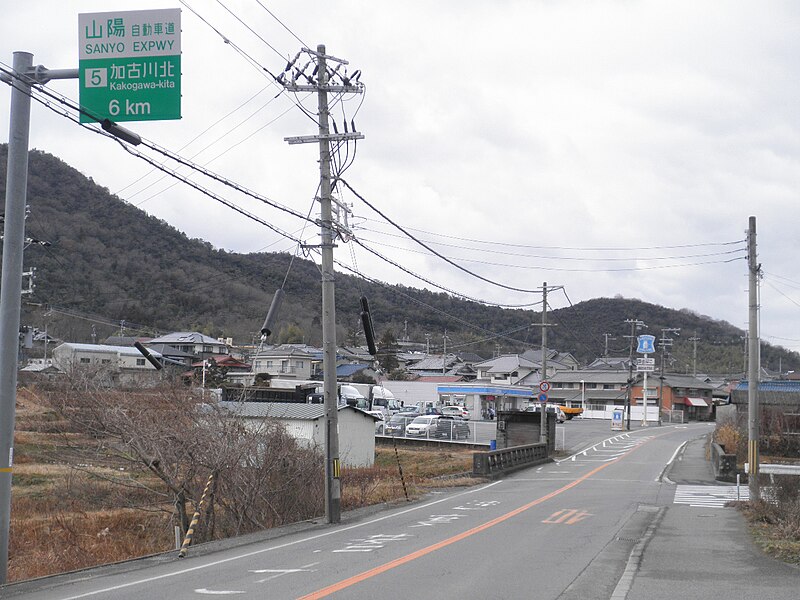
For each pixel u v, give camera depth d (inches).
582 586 382.3
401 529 639.8
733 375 4109.3
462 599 343.9
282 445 747.4
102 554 661.3
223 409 757.3
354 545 541.3
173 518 727.7
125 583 402.9
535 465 1425.9
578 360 4480.8
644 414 2856.8
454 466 1423.5
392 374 3432.6
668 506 828.6
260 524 693.9
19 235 431.8
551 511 775.1
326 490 708.7
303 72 729.0
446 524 671.1
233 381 2158.0
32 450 1178.6
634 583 390.3
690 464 1424.7
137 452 699.4
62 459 826.2
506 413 1708.9
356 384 2534.5
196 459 684.7
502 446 1697.8
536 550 512.4
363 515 753.0
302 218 687.7
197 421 710.5
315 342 2901.1
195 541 665.6
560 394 3531.0
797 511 612.1
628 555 492.7
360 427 1470.2
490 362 3843.5
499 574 415.2
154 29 418.0
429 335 4008.4
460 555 486.0
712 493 973.2
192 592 365.7
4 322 428.8
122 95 417.1
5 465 426.9
